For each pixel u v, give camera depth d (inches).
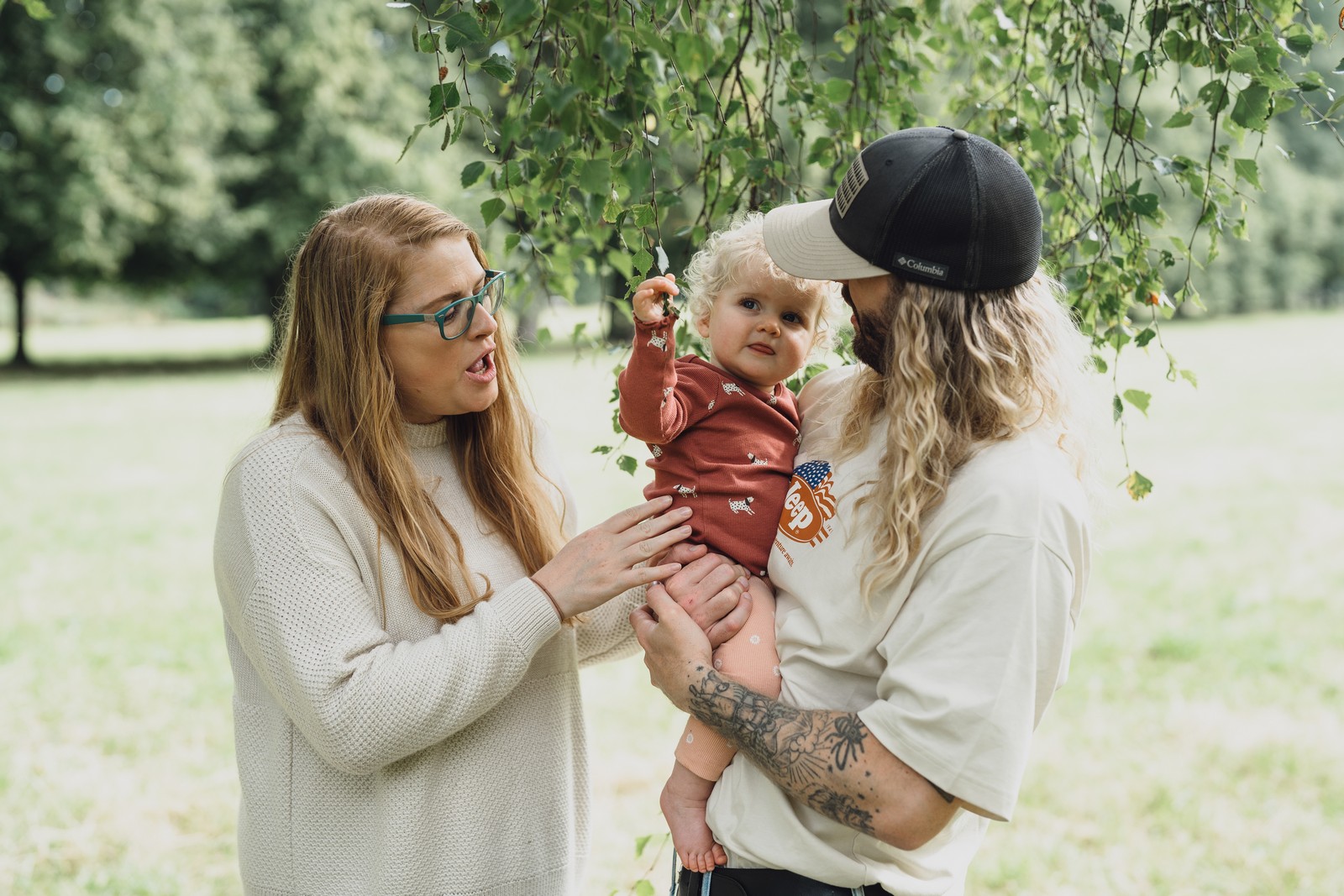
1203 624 241.0
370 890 66.4
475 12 66.6
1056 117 106.0
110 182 725.3
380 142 805.9
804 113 108.5
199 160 759.7
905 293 57.8
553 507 77.7
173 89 743.7
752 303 71.9
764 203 94.9
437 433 73.4
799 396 77.5
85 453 455.2
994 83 117.0
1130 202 90.1
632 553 66.2
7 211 738.2
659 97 77.8
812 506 64.0
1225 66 78.5
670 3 77.5
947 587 55.1
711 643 65.1
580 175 62.5
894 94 107.5
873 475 60.9
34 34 725.9
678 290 67.8
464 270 68.4
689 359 75.5
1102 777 173.5
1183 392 646.5
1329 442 470.6
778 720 59.1
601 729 191.3
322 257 68.3
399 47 884.0
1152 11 85.2
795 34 99.7
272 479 65.3
